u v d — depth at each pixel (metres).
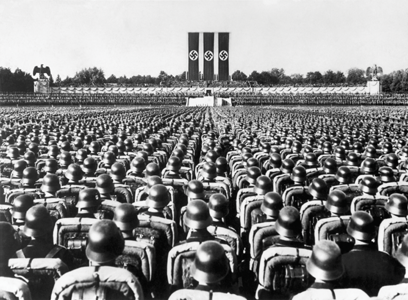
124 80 195.25
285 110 72.69
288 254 5.09
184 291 4.07
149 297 5.50
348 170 9.90
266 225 6.15
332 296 4.01
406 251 4.52
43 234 5.18
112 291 4.23
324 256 4.13
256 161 10.62
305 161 12.38
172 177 10.31
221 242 6.09
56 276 4.82
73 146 16.12
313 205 7.37
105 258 4.29
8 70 121.69
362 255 5.11
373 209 7.88
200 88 139.00
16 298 4.15
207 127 25.86
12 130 22.58
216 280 4.06
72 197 8.84
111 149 14.05
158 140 17.17
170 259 5.37
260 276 5.21
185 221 5.70
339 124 32.06
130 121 32.41
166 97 118.81
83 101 111.94
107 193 8.01
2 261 4.73
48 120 33.31
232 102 115.62
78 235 6.29
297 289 5.04
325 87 142.12
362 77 193.25
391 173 10.05
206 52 104.94
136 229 6.50
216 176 9.85
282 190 9.91
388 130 25.19
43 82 127.25
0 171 12.27
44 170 11.25
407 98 112.19
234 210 10.05
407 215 6.49
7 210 8.01
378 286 4.99
